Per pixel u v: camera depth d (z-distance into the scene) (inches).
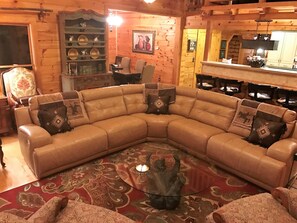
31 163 126.4
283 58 315.9
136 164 120.4
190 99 180.7
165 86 188.2
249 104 149.7
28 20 184.2
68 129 142.8
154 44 325.7
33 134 123.0
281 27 259.0
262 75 212.1
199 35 316.8
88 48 226.2
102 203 111.2
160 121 167.8
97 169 137.2
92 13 209.6
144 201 113.3
